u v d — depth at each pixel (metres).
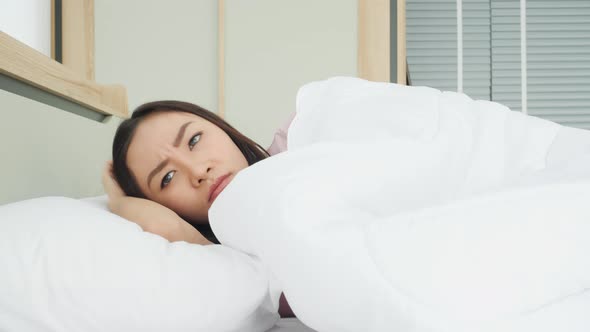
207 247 0.71
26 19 2.08
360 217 0.62
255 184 0.65
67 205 0.65
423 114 0.84
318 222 0.59
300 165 0.66
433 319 0.50
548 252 0.53
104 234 0.60
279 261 0.58
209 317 0.59
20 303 0.54
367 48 2.27
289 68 2.28
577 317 0.51
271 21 2.29
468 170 0.80
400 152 0.72
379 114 0.86
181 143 0.93
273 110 2.28
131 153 0.94
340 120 0.88
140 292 0.57
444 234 0.55
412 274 0.52
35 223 0.59
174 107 1.01
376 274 0.53
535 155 0.84
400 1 2.27
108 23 2.30
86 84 1.24
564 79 3.09
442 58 3.11
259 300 0.65
